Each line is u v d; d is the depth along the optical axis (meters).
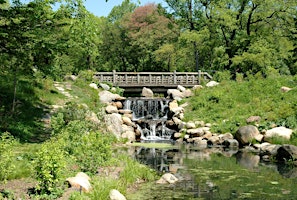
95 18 14.39
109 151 12.48
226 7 38.84
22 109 19.55
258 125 21.03
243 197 9.60
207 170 13.29
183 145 20.91
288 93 25.05
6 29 14.19
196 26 42.19
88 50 16.48
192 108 26.95
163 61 54.41
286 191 10.23
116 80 32.12
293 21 38.62
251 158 16.19
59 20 15.14
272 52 36.72
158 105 29.23
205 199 9.38
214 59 44.62
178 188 10.53
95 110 23.92
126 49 57.44
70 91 26.28
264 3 36.16
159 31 53.25
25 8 14.11
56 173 8.25
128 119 24.72
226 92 28.20
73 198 7.71
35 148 13.05
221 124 22.73
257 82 28.44
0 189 8.08
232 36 39.31
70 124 15.09
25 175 9.36
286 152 15.38
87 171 10.62
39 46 14.95
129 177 10.91
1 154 9.06
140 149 18.95
